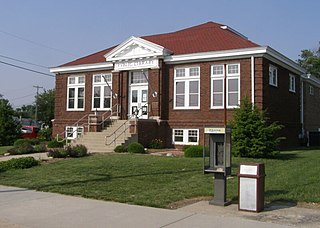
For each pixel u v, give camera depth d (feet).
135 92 90.89
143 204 31.22
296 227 24.03
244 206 28.60
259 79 75.46
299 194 33.86
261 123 61.05
